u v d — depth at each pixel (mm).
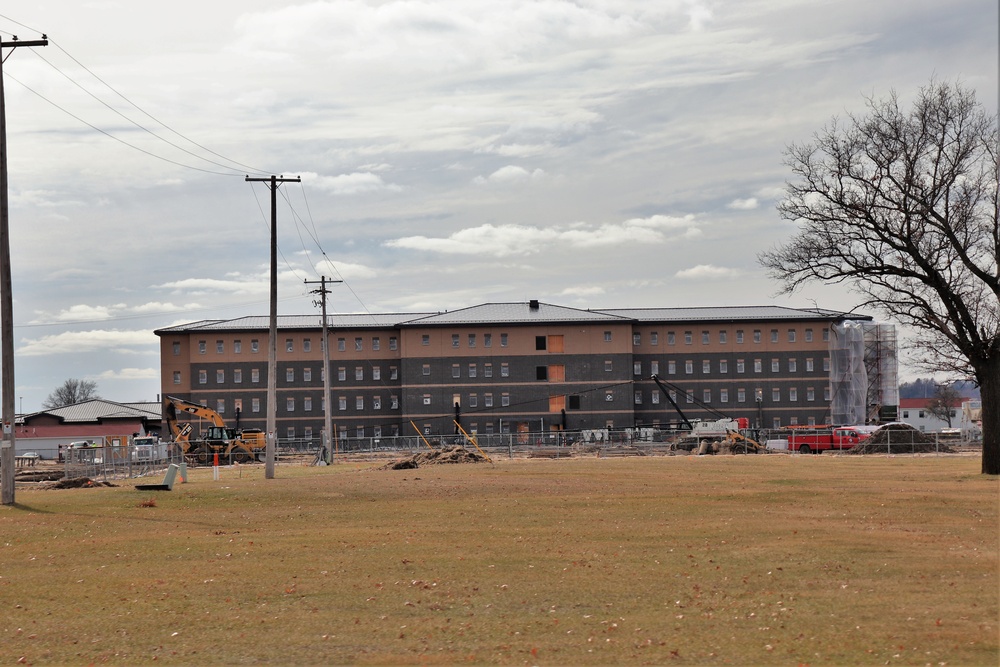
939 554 24672
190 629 18062
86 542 28188
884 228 48812
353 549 26594
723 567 23375
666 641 16656
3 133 36125
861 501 36812
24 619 18984
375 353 138500
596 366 134875
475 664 15531
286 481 45625
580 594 20562
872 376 138000
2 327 36031
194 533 29891
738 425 107250
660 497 38562
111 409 142125
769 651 15820
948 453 75812
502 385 134875
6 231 36000
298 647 16719
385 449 110000
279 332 137250
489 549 26359
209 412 94188
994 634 16359
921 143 48438
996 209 47969
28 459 102438
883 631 16781
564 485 43312
